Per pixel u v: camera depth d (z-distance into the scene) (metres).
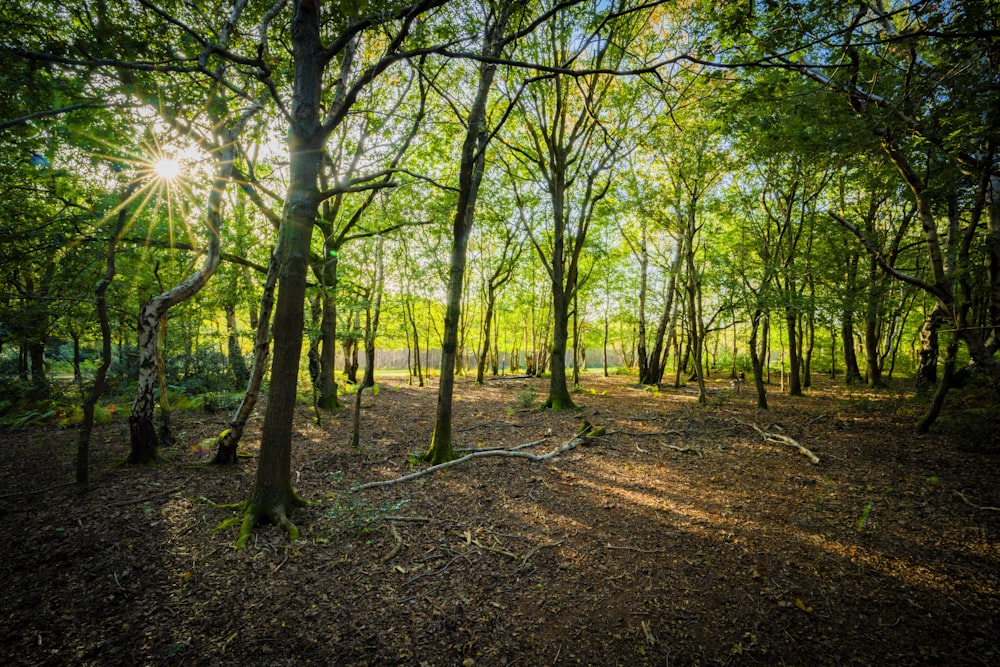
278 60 6.59
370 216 13.45
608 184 12.54
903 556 4.23
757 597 3.65
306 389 15.88
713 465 7.18
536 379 25.09
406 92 11.27
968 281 7.81
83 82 4.60
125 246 8.23
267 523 4.71
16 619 3.23
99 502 5.30
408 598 3.61
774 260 12.30
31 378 12.51
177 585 3.69
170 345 13.97
